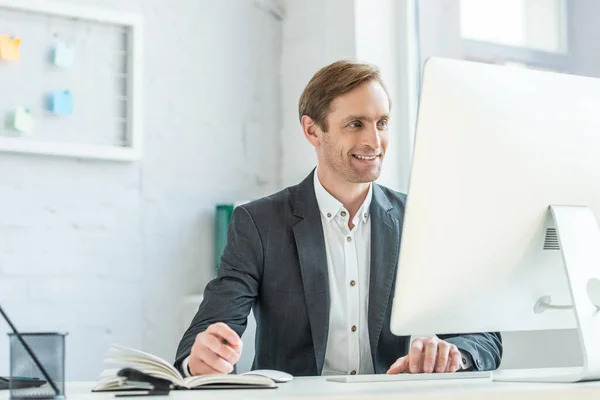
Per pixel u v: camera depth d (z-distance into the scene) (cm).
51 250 339
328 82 228
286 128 398
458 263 154
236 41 391
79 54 349
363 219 232
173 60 374
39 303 335
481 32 345
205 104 381
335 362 224
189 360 176
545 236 160
